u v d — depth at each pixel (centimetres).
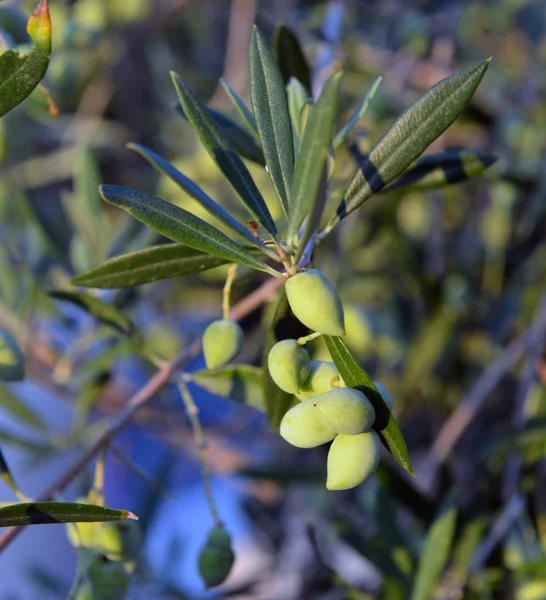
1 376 47
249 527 87
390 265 76
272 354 41
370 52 77
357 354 75
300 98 46
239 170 41
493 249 72
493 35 88
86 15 75
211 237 40
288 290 39
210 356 44
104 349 66
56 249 69
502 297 72
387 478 57
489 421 68
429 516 57
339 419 39
